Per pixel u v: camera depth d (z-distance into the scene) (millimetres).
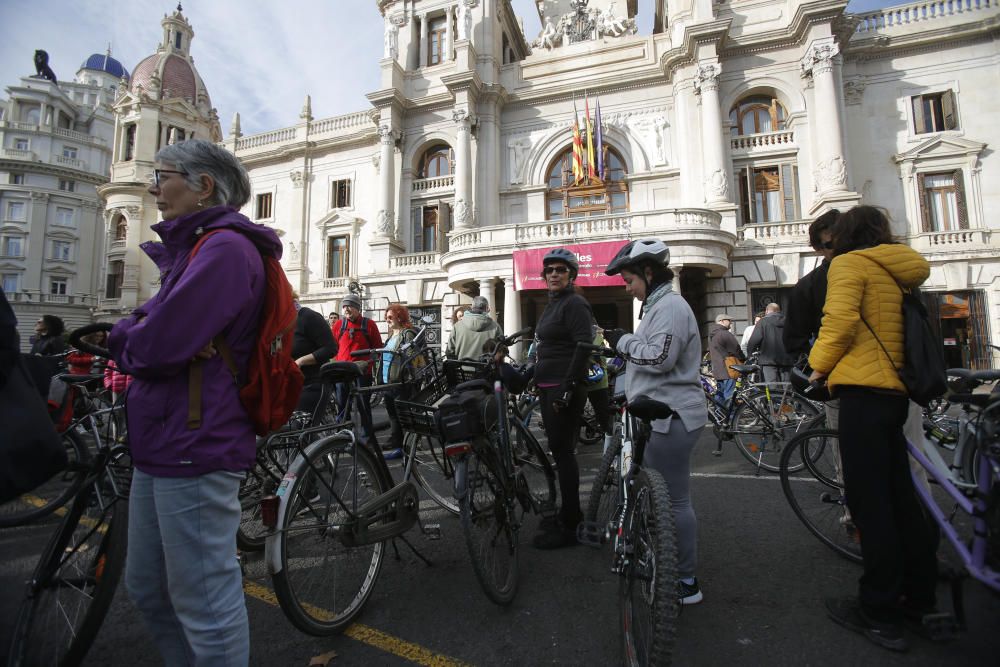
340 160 23828
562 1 22469
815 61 16484
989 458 2184
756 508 4094
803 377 2938
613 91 19547
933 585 2408
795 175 17234
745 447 5535
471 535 2459
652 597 1806
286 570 2223
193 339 1505
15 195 42188
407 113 21766
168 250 1822
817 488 3486
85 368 5258
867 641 2299
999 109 16047
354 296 6371
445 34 22672
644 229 14789
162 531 1570
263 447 2826
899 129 16891
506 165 20609
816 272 2957
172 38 39844
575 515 3385
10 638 2094
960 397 2490
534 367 3719
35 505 3660
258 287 1694
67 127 51812
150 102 30859
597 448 6484
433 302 19797
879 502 2352
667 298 2621
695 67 17781
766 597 2701
